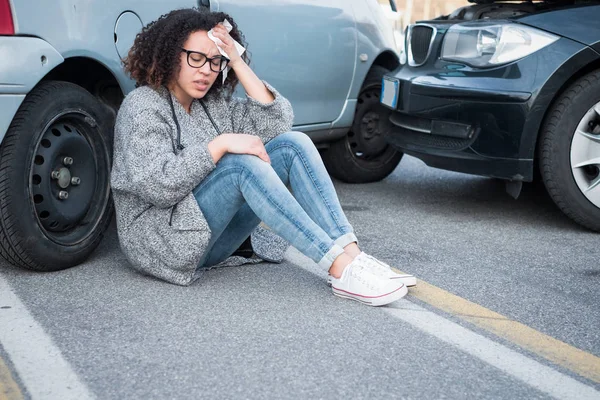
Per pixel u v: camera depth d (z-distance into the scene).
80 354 2.16
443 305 2.67
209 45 2.56
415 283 2.79
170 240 2.62
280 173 2.72
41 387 1.97
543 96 3.58
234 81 2.85
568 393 2.05
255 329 2.37
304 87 4.04
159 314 2.46
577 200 3.68
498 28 3.70
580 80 3.60
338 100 4.32
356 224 3.76
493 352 2.29
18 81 2.57
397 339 2.34
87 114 2.89
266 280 2.83
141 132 2.54
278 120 2.81
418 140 4.02
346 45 4.28
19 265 2.76
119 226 2.72
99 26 2.87
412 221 3.87
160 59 2.56
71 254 2.84
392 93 4.14
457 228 3.76
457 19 4.26
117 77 2.97
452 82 3.77
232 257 2.96
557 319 2.59
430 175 5.14
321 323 2.44
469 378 2.11
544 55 3.60
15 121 2.61
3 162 2.58
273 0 3.76
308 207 2.69
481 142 3.71
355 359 2.19
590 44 3.57
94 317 2.42
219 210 2.62
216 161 2.52
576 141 3.63
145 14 3.08
